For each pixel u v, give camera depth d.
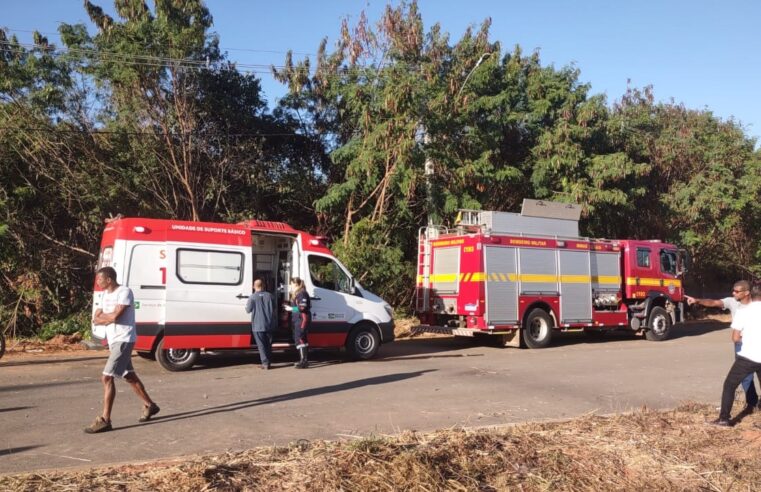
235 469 5.24
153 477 5.07
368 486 4.94
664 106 30.06
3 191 17.03
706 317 28.84
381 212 20.19
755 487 5.38
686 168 27.20
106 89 18.31
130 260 11.30
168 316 11.44
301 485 4.93
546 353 15.23
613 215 24.31
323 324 13.18
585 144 23.17
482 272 15.62
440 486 5.04
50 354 14.41
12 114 17.20
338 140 22.39
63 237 18.50
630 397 9.48
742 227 29.31
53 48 17.45
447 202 19.39
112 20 18.25
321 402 8.84
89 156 18.16
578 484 5.29
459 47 20.38
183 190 19.81
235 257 12.18
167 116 18.66
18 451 6.25
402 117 18.30
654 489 5.26
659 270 19.02
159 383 10.34
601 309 17.92
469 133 20.03
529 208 16.80
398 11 19.67
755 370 6.98
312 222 23.05
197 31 18.30
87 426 7.32
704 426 7.08
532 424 7.10
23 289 16.97
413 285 20.98
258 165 21.16
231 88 21.20
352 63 19.66
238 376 11.13
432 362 13.34
